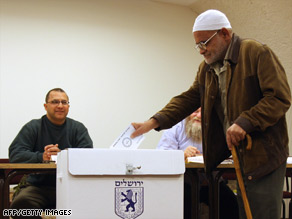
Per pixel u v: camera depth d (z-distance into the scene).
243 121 1.81
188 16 5.25
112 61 4.80
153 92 4.95
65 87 4.56
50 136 3.23
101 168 1.53
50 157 2.77
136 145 1.78
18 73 4.39
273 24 4.37
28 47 4.46
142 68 4.93
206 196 3.11
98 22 4.78
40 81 4.46
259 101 1.84
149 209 1.59
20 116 4.35
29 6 4.51
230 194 3.02
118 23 4.88
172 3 5.15
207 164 2.13
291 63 4.43
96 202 1.53
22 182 3.04
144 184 1.59
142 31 4.98
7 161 3.62
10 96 4.33
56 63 4.55
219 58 2.03
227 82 1.96
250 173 1.84
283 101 1.83
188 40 5.21
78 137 3.30
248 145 1.83
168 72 5.06
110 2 4.86
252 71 1.90
